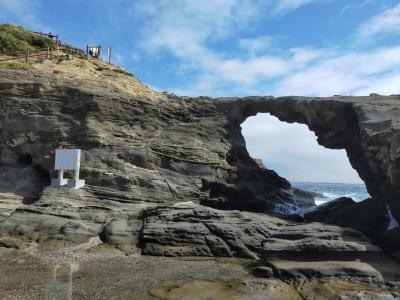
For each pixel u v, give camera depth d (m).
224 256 16.77
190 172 23.62
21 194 22.42
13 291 12.01
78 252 16.91
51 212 19.23
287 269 14.16
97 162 22.42
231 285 13.15
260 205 26.14
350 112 23.20
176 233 17.56
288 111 26.62
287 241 15.97
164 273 14.41
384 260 15.10
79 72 28.78
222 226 17.59
